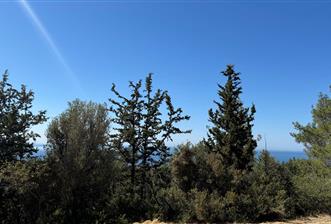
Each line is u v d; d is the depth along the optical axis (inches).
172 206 783.7
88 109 792.3
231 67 918.4
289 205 788.6
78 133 765.9
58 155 755.4
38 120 786.8
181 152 828.0
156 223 729.0
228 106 908.6
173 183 863.1
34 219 703.1
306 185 844.0
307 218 768.3
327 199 828.6
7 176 676.7
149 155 968.3
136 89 969.5
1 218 693.9
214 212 738.2
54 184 730.2
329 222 715.4
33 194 709.3
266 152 909.2
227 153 890.7
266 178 847.7
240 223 718.5
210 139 921.5
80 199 750.5
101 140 780.0
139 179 968.9
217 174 818.2
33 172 696.4
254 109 913.5
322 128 933.8
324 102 957.2
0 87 771.4
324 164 924.6
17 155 773.3
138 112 971.9
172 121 973.2
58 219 689.6
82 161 748.6
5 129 758.5
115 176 804.0
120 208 794.2
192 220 745.0
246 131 903.7
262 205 759.7
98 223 719.1
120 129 950.4
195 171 824.9
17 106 780.6
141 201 824.9
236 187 818.2
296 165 1000.2
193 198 785.6
